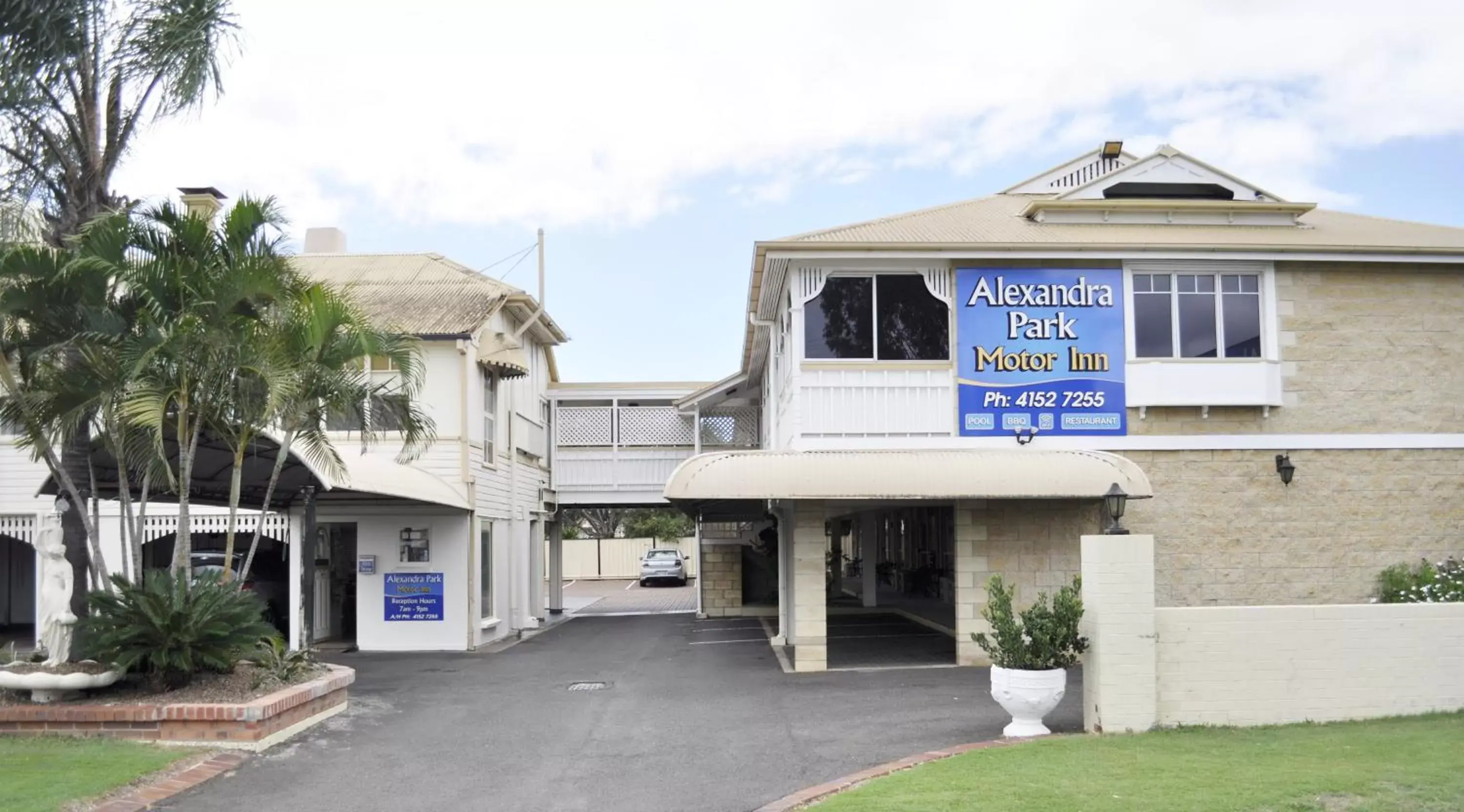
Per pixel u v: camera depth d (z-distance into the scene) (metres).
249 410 12.94
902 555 33.47
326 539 24.11
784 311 20.53
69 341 12.32
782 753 10.94
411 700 14.89
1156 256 18.48
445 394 22.45
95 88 14.17
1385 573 18.31
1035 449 18.16
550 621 30.33
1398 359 18.88
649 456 32.34
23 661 13.08
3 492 22.48
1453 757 9.34
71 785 9.09
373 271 27.80
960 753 10.01
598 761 10.80
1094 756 9.61
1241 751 9.80
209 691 12.12
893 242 18.11
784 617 22.22
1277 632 11.30
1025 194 25.31
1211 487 18.42
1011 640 11.09
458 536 22.20
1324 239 19.06
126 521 18.06
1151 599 11.08
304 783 9.88
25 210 12.77
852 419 18.30
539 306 27.02
